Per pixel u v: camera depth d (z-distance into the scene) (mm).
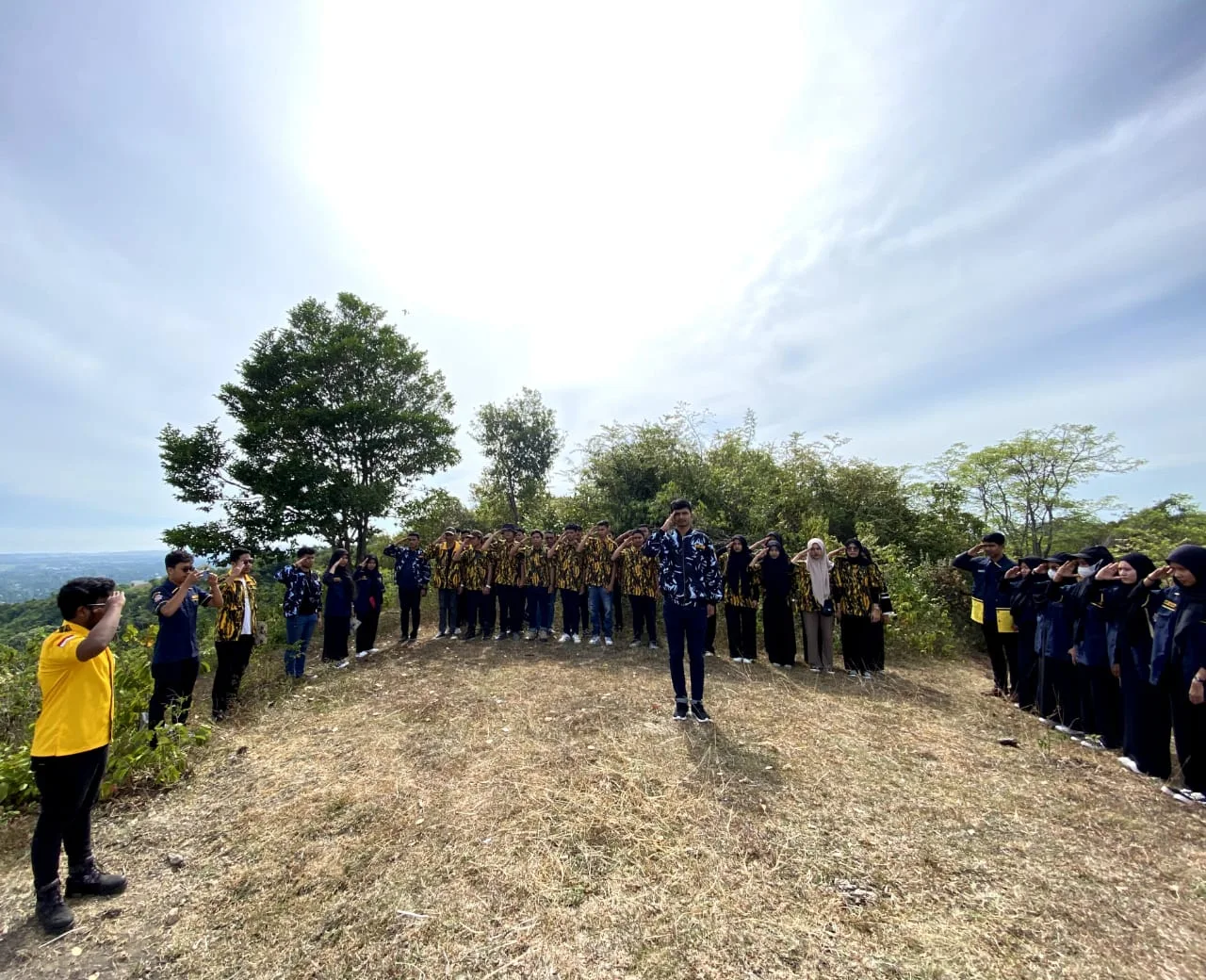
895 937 2301
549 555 8336
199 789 3811
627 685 5734
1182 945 2279
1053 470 13375
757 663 6957
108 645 2846
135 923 2555
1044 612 5242
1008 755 4227
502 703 5238
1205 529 11117
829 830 3074
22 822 3453
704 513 10000
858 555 6805
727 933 2318
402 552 8828
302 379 12938
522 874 2717
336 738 4590
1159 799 3559
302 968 2240
